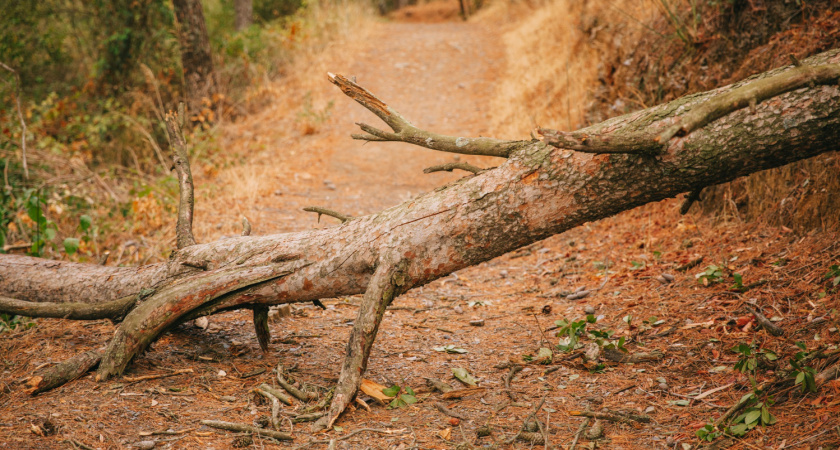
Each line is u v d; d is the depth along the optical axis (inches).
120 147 403.5
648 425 101.0
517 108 376.8
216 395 111.5
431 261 116.4
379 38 573.0
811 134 93.6
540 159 109.9
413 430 100.8
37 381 108.0
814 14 188.9
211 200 270.7
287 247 124.6
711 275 154.6
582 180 107.0
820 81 89.3
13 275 146.2
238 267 123.9
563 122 312.7
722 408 103.0
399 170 333.4
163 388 112.2
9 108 411.2
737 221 184.1
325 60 496.7
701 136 98.0
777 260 152.9
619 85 269.7
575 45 381.4
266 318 130.2
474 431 100.5
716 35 220.7
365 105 122.0
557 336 130.3
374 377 123.8
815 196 157.2
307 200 282.4
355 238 119.4
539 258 212.7
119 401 106.2
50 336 137.6
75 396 107.3
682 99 103.2
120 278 138.7
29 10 450.9
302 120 397.7
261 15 630.5
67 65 498.9
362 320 112.4
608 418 103.1
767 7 203.3
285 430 99.5
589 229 226.2
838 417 90.1
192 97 419.5
